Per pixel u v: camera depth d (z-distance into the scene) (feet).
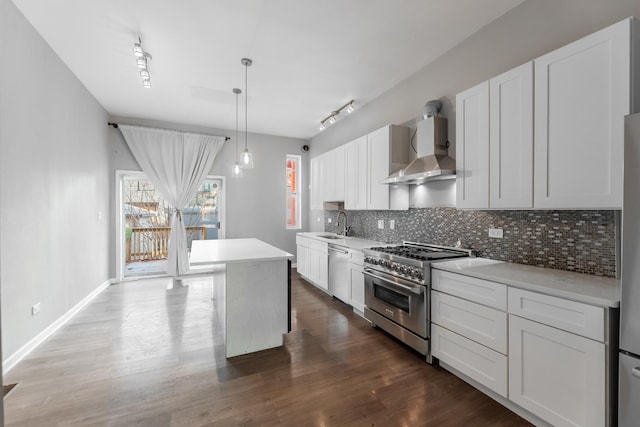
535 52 7.22
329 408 6.14
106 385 6.86
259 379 7.14
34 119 8.55
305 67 10.59
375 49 9.50
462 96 7.92
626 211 4.31
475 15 7.94
